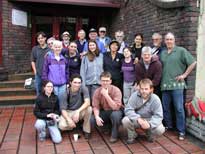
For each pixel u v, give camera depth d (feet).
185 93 16.63
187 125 16.57
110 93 15.67
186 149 14.25
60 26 33.14
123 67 17.39
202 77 16.67
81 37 21.29
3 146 14.56
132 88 17.29
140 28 23.68
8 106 23.22
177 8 17.21
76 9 32.96
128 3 27.09
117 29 30.99
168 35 15.76
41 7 31.50
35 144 14.89
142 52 15.98
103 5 30.45
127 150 14.17
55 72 16.97
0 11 26.86
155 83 15.92
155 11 20.34
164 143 15.08
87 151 14.03
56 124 15.67
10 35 27.78
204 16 16.28
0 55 27.17
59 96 16.26
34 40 31.99
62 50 18.63
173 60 15.74
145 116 14.99
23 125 18.03
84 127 15.78
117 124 15.16
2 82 25.93
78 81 15.61
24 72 29.86
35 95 24.98
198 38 16.40
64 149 14.26
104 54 17.84
